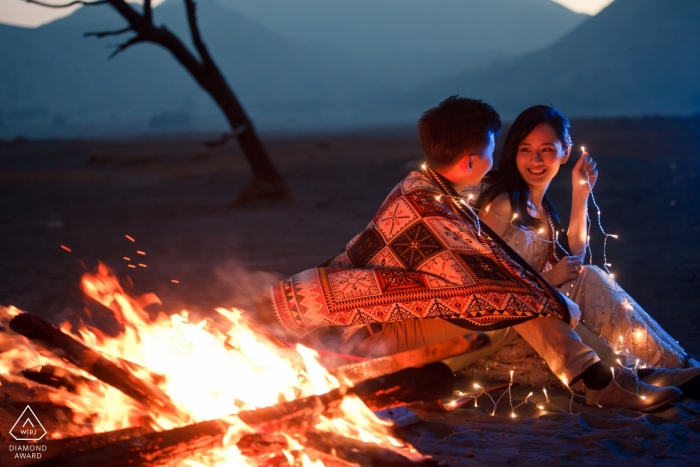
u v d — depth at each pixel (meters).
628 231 10.65
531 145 3.88
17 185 23.84
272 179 16.62
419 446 3.07
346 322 3.42
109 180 25.48
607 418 3.34
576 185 4.28
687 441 3.07
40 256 10.22
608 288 3.85
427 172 3.60
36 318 2.92
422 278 3.39
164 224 13.88
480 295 3.32
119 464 2.35
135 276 8.20
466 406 3.61
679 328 5.27
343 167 23.97
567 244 4.13
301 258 9.27
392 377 2.76
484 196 3.93
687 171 18.67
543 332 3.51
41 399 3.44
